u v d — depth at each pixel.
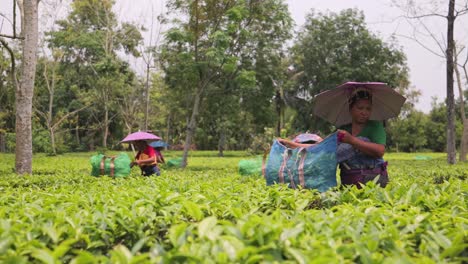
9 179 9.36
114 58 29.59
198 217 3.19
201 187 5.41
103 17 30.00
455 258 2.38
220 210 3.68
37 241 2.53
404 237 2.69
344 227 2.77
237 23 19.05
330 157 4.91
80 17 31.27
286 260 2.27
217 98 22.89
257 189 4.95
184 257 2.16
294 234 2.40
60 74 38.62
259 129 33.62
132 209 3.29
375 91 5.33
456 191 4.29
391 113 5.49
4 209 3.54
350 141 4.83
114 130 44.66
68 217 3.02
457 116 56.44
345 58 32.47
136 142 10.50
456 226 2.92
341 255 2.29
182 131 49.97
